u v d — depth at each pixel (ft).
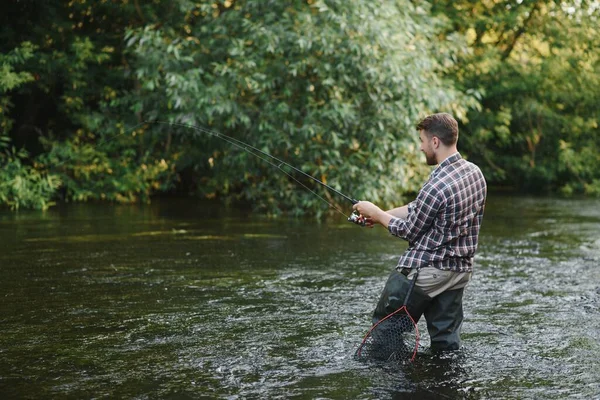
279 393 12.68
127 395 12.59
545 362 14.44
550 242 30.99
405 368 14.06
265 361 14.48
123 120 46.16
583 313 18.33
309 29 36.35
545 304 19.29
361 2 35.70
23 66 44.39
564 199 52.75
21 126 47.98
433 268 14.75
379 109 37.40
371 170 38.81
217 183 46.83
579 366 14.20
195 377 13.53
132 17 47.70
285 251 27.89
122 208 42.98
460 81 57.31
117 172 46.57
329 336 16.22
